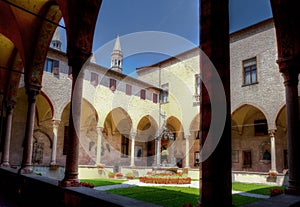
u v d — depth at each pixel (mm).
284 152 19734
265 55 19047
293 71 6387
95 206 4637
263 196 9828
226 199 3096
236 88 20391
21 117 20641
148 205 4043
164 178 14477
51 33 10086
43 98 20953
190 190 11297
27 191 8047
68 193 5609
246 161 21828
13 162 19719
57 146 22516
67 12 6707
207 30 3502
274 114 17984
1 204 8219
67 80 20531
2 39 12133
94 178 18156
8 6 9625
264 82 18844
